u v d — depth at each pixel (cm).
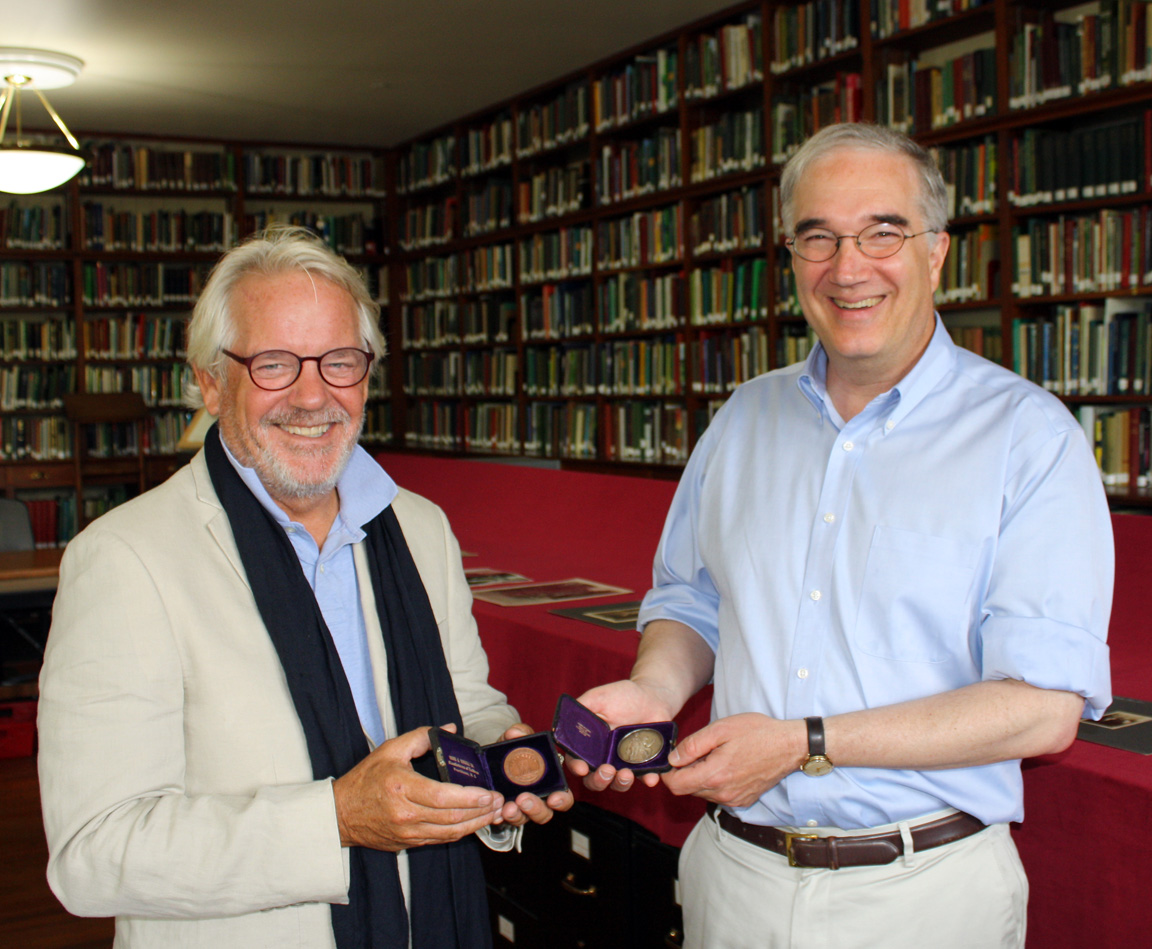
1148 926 128
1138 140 384
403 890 126
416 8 532
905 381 130
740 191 554
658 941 195
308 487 124
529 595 271
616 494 385
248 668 117
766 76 523
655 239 612
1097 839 133
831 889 125
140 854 104
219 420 128
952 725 115
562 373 703
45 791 109
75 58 602
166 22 541
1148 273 388
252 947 114
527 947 229
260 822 107
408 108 741
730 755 120
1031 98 413
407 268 881
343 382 125
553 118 687
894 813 124
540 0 525
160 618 113
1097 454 416
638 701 136
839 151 129
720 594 147
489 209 759
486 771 116
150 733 110
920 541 125
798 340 524
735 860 134
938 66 482
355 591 134
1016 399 126
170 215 792
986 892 125
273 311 121
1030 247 425
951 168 452
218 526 122
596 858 208
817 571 133
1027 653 115
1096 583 117
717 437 154
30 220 754
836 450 134
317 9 530
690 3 536
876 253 127
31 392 768
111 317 788
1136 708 164
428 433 861
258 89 677
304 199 849
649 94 604
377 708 131
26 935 271
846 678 129
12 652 489
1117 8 384
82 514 751
